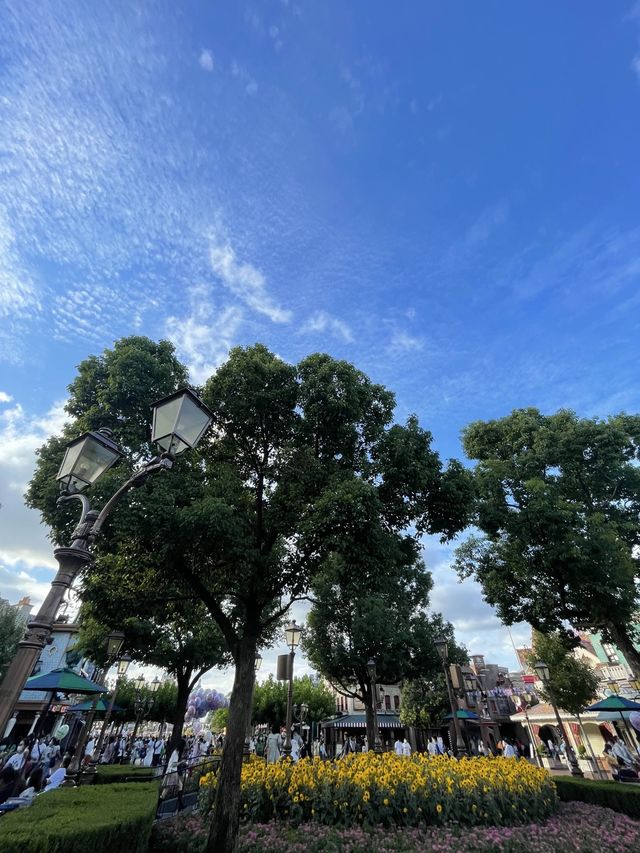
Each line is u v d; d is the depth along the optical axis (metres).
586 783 11.42
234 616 11.35
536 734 33.44
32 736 15.59
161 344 11.40
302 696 38.03
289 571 8.47
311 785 8.32
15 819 4.04
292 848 6.56
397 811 7.95
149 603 8.84
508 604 16.39
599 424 16.62
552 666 23.77
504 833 7.51
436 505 9.32
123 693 30.91
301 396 9.18
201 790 8.92
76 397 10.70
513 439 18.38
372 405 9.95
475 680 22.19
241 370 9.10
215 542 7.29
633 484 15.53
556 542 14.32
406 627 26.84
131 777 12.34
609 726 27.30
